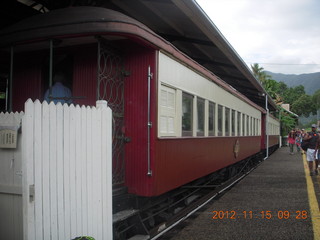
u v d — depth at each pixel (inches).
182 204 286.7
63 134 137.2
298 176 458.3
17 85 217.8
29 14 279.0
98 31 164.7
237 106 448.1
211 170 318.0
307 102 3115.2
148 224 212.4
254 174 486.0
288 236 204.7
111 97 191.5
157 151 196.2
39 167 126.3
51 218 130.6
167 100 215.2
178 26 305.9
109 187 161.0
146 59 193.9
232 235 207.6
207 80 304.8
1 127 138.3
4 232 141.2
